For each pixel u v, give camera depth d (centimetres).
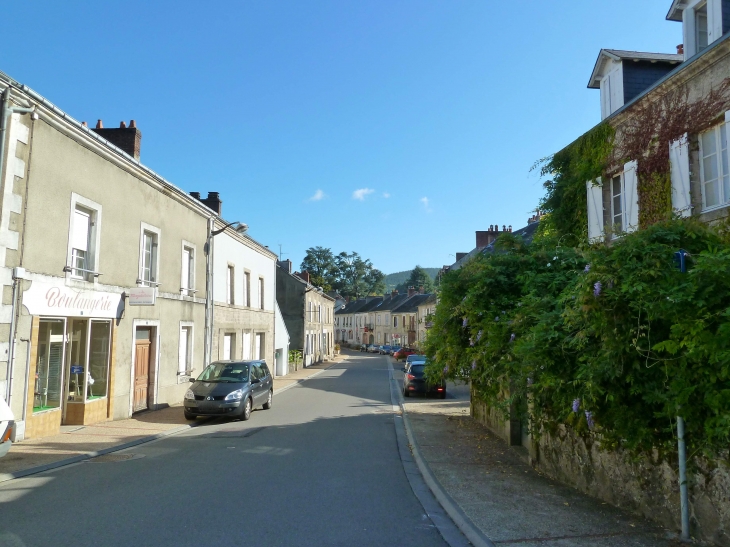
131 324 1415
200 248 1897
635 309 516
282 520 596
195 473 828
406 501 688
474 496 686
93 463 899
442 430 1260
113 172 1314
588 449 696
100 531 554
